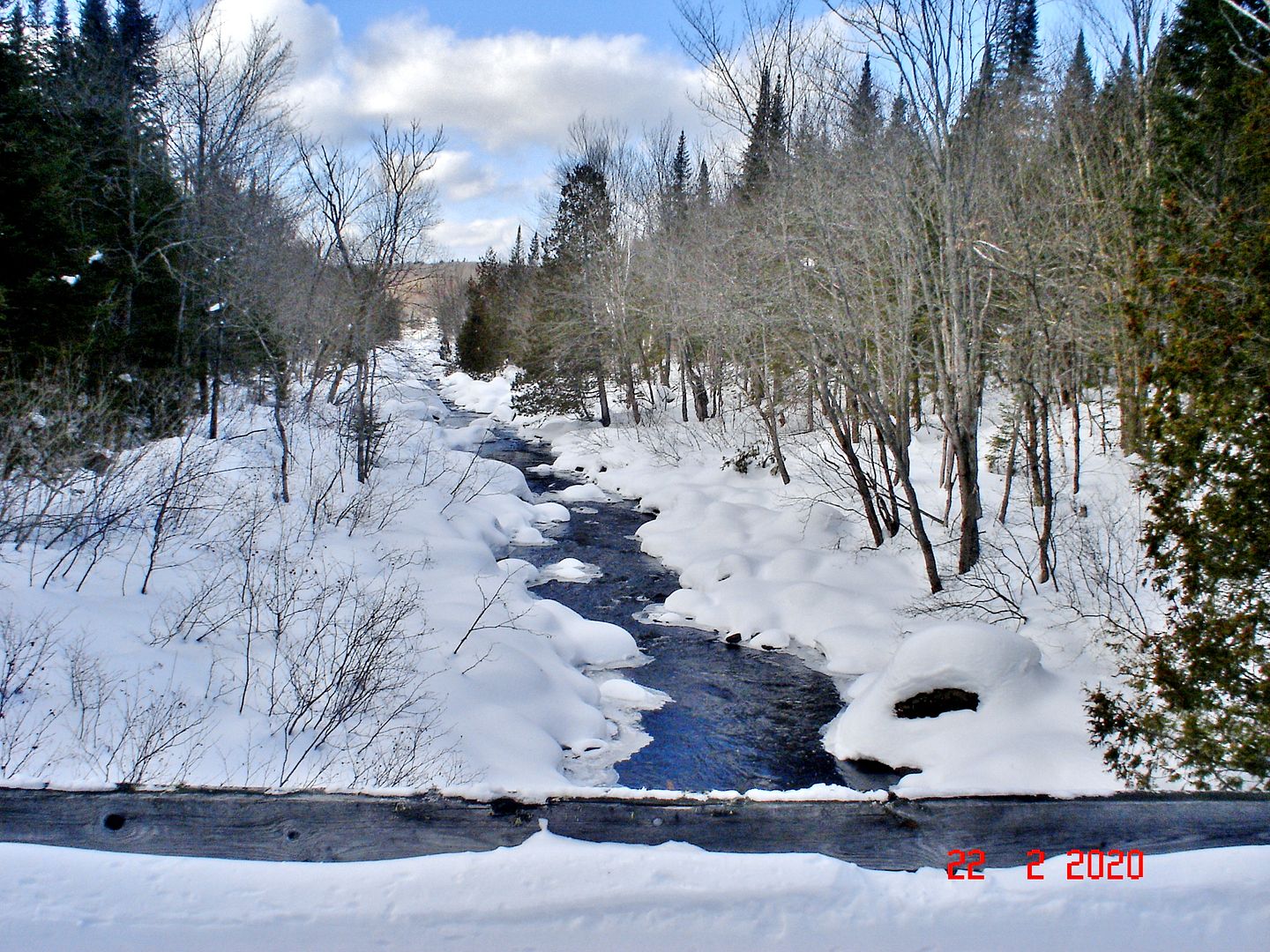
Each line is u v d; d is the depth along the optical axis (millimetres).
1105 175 14805
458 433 35406
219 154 22641
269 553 11883
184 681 7969
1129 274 12297
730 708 11008
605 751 9695
